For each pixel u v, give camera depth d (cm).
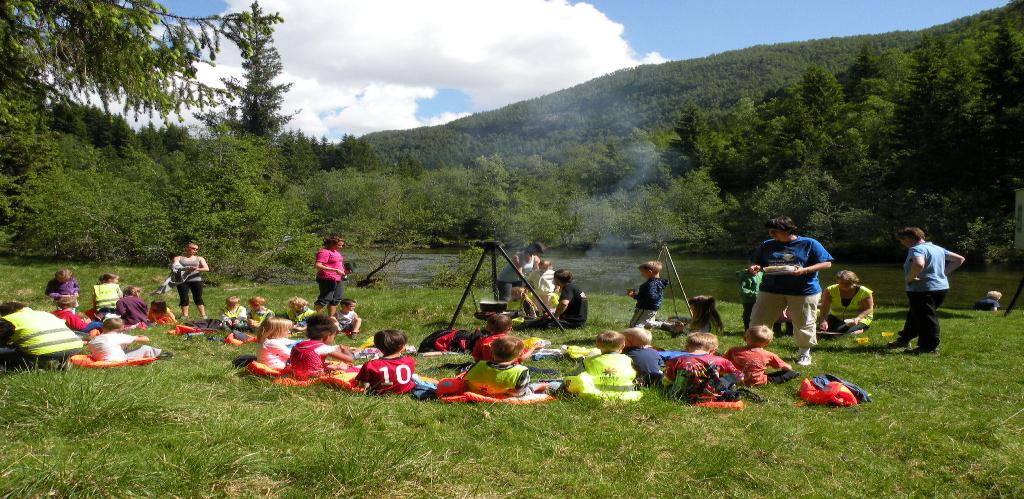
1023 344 786
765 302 716
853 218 3822
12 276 1714
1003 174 3731
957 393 571
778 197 4625
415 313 1119
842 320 900
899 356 732
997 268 2839
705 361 536
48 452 334
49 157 3098
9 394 400
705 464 377
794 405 527
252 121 4334
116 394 416
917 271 737
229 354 761
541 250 1062
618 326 961
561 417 459
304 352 571
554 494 338
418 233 2367
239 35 905
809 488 357
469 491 331
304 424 409
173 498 301
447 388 521
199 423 394
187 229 2125
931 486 364
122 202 2352
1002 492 353
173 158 3991
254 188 2373
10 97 830
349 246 2314
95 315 1008
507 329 670
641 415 473
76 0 770
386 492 323
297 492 316
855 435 443
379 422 435
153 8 838
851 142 5344
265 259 2192
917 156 4081
